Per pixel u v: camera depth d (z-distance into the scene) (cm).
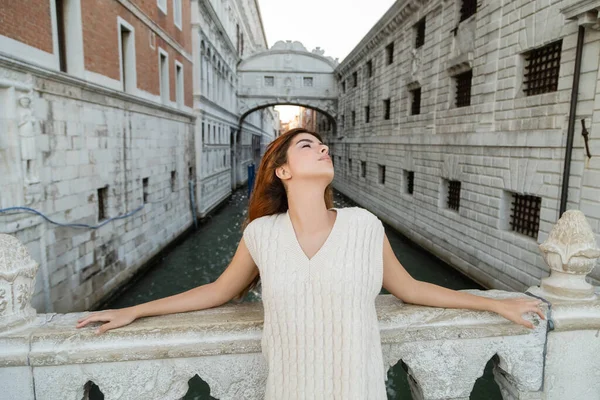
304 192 130
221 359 159
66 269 731
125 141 1011
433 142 1293
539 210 845
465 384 175
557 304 179
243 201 2727
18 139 595
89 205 818
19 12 588
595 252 180
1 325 150
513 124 895
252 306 171
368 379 121
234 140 3216
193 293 158
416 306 172
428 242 1352
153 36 1233
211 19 2080
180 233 1575
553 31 766
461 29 1124
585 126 698
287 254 125
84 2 787
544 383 184
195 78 1802
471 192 1070
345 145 2891
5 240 155
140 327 153
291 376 123
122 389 157
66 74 703
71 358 150
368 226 130
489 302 166
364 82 2316
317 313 120
